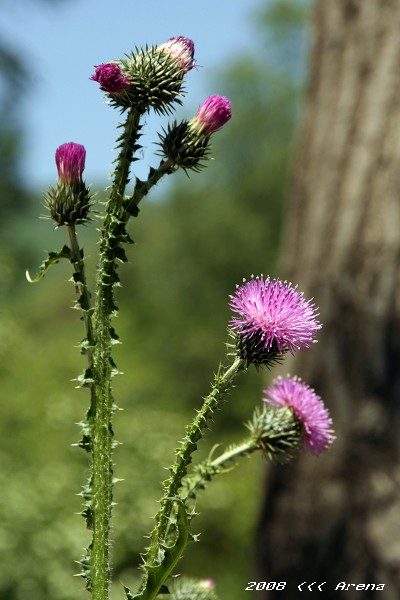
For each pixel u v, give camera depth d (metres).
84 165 2.09
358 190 5.57
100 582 1.93
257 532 5.73
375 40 5.69
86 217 2.06
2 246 28.25
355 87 5.74
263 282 2.23
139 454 12.55
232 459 2.46
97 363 1.98
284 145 37.19
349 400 5.35
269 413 2.56
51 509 10.65
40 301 37.12
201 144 2.13
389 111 5.56
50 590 9.84
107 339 1.99
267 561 5.64
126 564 11.28
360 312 5.39
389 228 5.39
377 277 5.37
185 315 32.62
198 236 34.03
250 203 35.72
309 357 5.50
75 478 11.52
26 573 9.89
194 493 2.35
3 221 29.91
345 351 5.39
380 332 5.31
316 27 6.05
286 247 5.99
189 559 13.56
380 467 5.25
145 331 32.34
